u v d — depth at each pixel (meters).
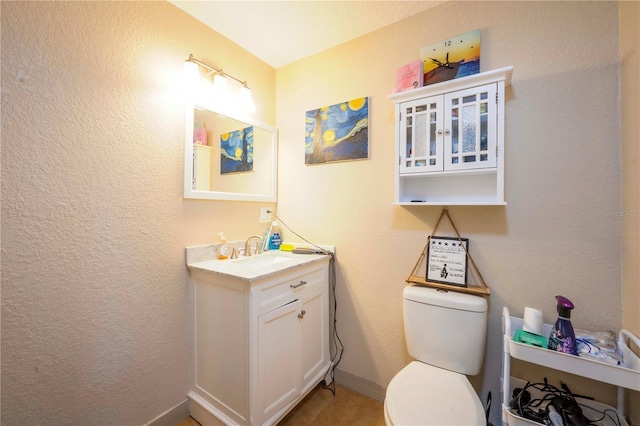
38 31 1.02
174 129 1.46
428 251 1.50
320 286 1.70
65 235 1.09
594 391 1.15
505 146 1.31
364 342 1.72
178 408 1.47
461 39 1.41
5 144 0.96
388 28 1.64
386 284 1.64
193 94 1.54
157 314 1.39
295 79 2.02
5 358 0.97
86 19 1.15
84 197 1.14
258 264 1.60
